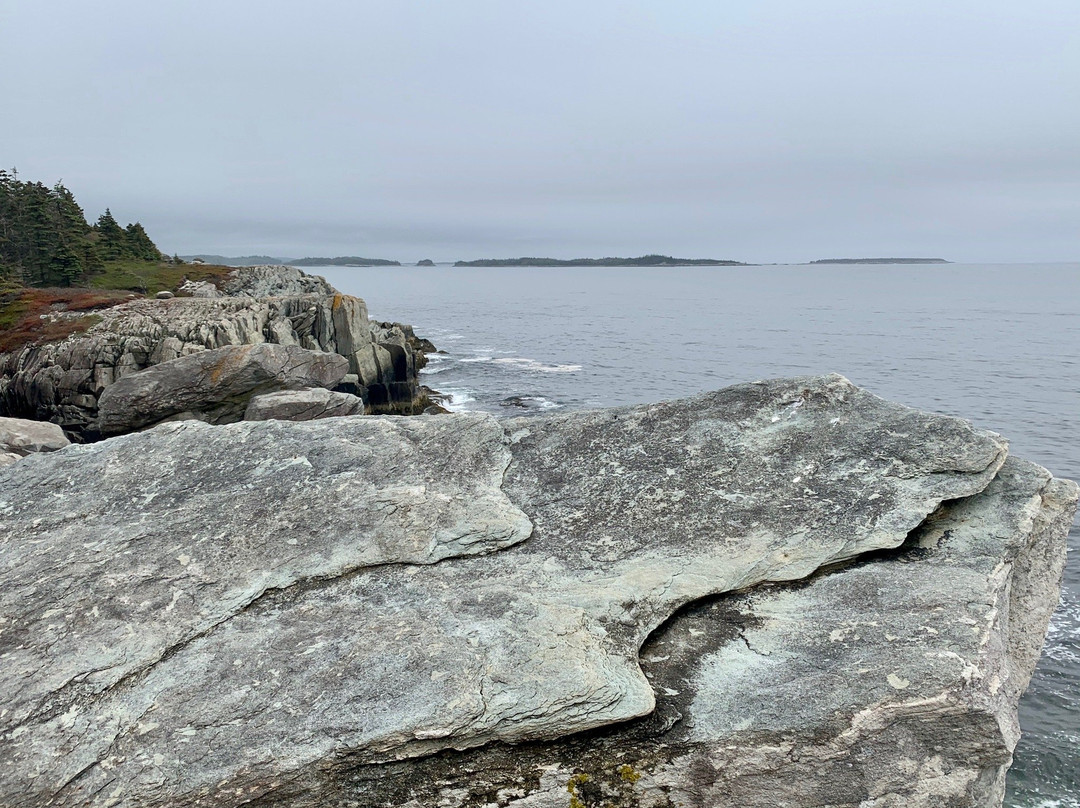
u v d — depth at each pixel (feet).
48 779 7.63
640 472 11.94
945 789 8.27
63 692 8.42
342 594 9.87
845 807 8.30
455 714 8.21
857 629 9.22
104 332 64.90
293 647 9.00
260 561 10.27
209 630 9.32
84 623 9.27
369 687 8.46
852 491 11.00
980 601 9.33
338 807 8.29
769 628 9.58
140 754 7.88
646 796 8.46
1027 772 23.95
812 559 10.26
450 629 9.19
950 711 8.15
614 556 10.49
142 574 10.00
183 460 12.31
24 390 59.93
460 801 8.38
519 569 10.28
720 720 8.55
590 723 8.53
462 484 11.82
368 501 11.24
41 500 11.57
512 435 13.21
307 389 49.62
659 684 9.04
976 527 10.61
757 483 11.41
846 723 8.18
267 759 7.88
